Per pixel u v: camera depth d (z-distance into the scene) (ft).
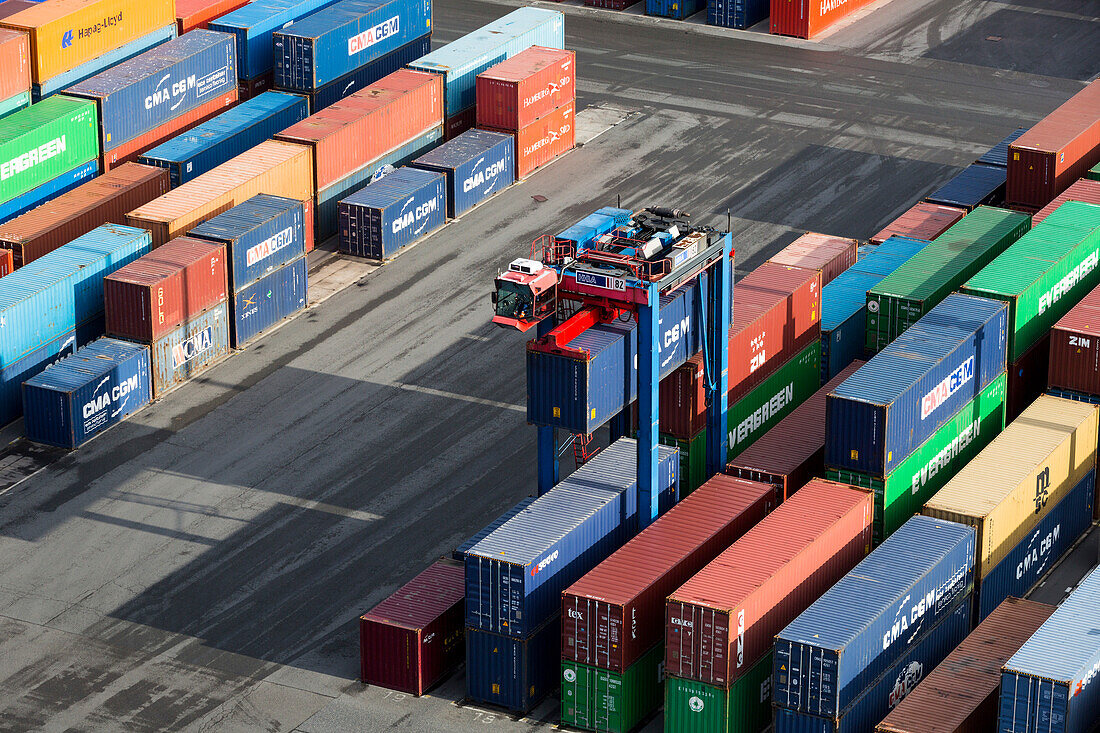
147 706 215.31
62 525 252.42
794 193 346.54
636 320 217.77
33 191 318.86
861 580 201.87
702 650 196.75
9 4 367.04
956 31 426.92
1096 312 250.98
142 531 250.78
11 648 226.17
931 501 219.41
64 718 213.05
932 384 229.66
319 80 351.67
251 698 216.95
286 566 242.78
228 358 295.28
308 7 372.17
